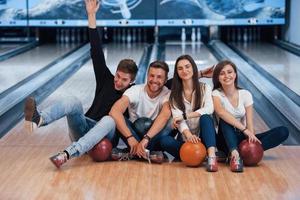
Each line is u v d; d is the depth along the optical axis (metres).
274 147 4.25
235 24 11.04
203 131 3.98
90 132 3.99
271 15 10.98
